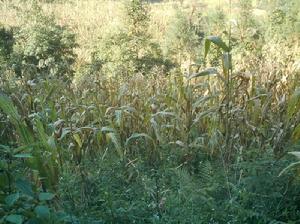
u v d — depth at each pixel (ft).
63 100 15.55
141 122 14.43
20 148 8.48
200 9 51.88
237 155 12.21
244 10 65.41
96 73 19.80
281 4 72.69
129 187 11.59
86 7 164.96
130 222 10.23
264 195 10.40
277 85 16.38
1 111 14.44
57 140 12.01
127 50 74.59
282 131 11.99
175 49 67.05
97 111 14.70
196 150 13.42
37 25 77.77
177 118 13.41
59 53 78.13
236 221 9.77
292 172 10.70
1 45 84.99
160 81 18.84
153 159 13.12
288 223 9.54
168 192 10.91
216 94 13.28
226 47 12.14
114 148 13.70
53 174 10.37
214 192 11.02
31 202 8.06
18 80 17.78
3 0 153.17
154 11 130.21
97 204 11.23
